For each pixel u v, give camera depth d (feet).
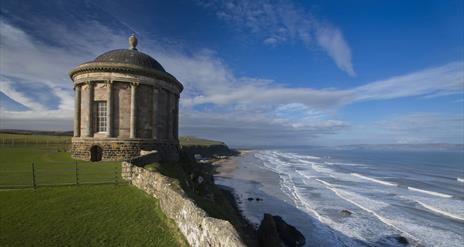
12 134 220.43
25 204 37.52
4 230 30.96
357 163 281.95
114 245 28.96
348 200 106.32
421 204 101.86
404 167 241.96
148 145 76.64
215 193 73.46
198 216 27.02
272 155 447.83
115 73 73.46
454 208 97.04
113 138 72.33
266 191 121.70
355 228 75.10
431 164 272.31
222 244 21.44
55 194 41.24
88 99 73.77
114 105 73.51
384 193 122.11
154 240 30.12
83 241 29.43
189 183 66.33
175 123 93.56
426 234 71.31
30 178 49.85
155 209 37.83
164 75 80.33
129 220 34.35
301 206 96.17
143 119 76.74
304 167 234.38
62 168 60.08
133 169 48.62
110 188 44.68
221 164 253.85
